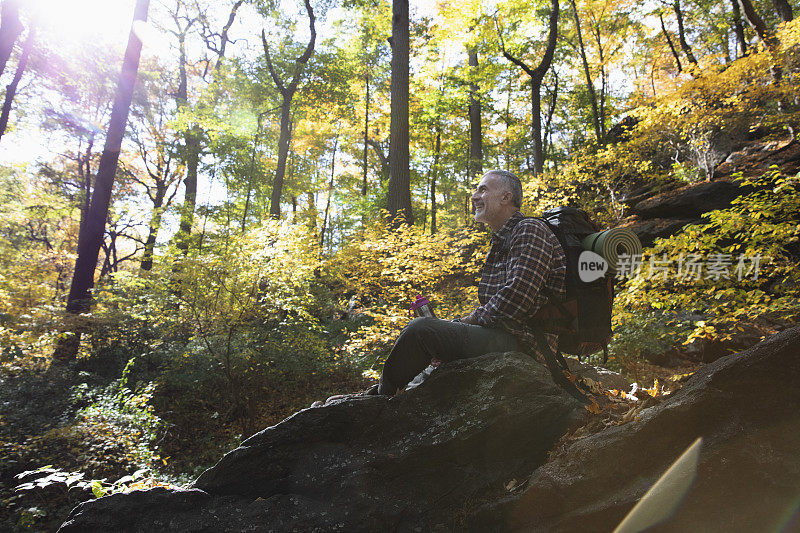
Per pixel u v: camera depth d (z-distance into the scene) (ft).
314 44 56.65
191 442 22.85
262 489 6.31
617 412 6.14
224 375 26.21
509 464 6.06
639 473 5.08
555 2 42.22
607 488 5.13
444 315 21.15
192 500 5.99
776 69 34.65
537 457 6.07
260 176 73.72
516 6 43.78
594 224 7.13
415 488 6.04
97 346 28.94
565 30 65.26
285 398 26.00
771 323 18.97
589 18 64.49
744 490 4.58
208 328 25.68
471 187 53.93
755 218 14.78
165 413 24.11
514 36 47.44
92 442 17.85
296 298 25.13
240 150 68.59
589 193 44.88
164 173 73.05
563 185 40.98
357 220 78.38
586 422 6.00
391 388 7.03
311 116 73.56
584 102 76.38
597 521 4.97
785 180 14.61
